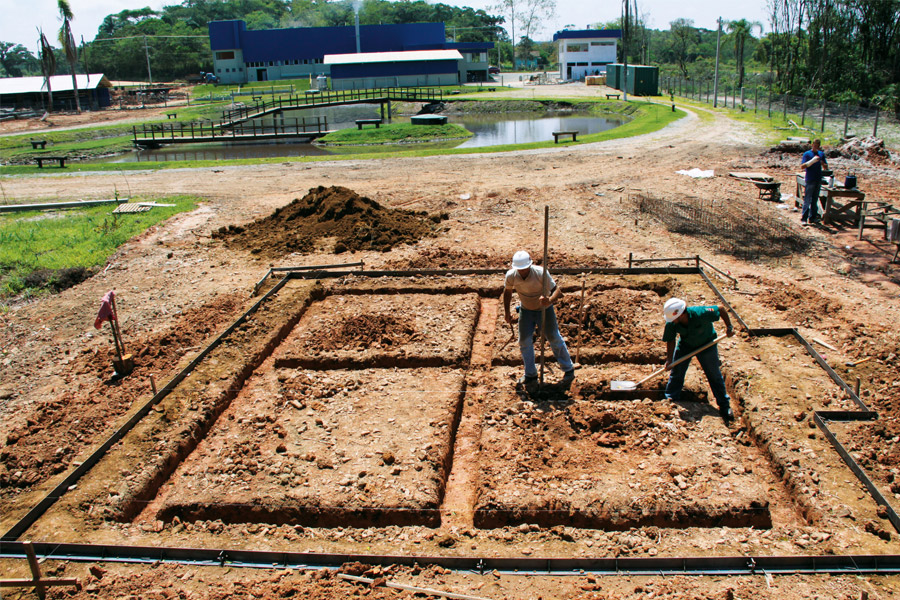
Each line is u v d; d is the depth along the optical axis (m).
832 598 5.21
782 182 19.95
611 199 18.53
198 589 5.55
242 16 158.88
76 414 8.35
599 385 8.48
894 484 6.39
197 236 16.38
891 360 8.84
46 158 30.89
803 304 10.91
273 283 12.76
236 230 16.56
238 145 41.19
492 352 9.54
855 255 13.44
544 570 5.64
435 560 5.71
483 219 16.95
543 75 86.31
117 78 107.44
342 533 6.24
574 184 20.62
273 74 87.94
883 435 7.21
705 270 12.68
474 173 23.50
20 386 9.40
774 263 13.16
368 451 7.31
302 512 6.46
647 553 5.82
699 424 7.72
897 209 15.16
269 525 6.38
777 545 5.82
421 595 5.42
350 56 75.62
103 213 19.55
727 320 7.55
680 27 104.88
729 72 79.44
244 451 7.44
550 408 8.10
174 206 19.59
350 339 10.08
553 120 47.72
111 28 147.00
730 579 5.47
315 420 8.00
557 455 7.18
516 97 59.56
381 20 146.62
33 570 5.47
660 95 58.12
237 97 68.44
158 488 7.09
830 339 9.66
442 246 14.73
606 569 5.62
